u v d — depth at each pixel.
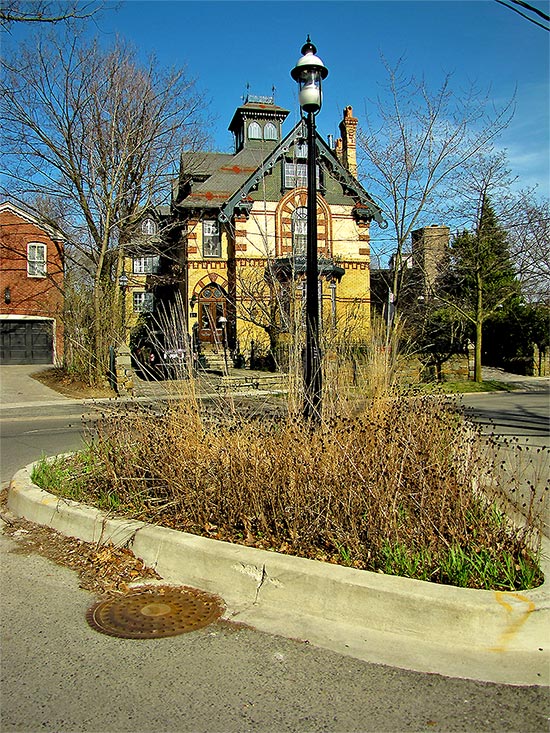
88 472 6.84
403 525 4.60
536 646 3.66
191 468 5.61
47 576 4.96
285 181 31.92
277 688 3.32
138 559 5.10
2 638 3.94
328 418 6.25
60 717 3.10
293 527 4.91
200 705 3.18
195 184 33.59
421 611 3.80
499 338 34.72
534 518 4.68
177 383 6.95
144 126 24.61
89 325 22.89
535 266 26.27
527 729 2.97
